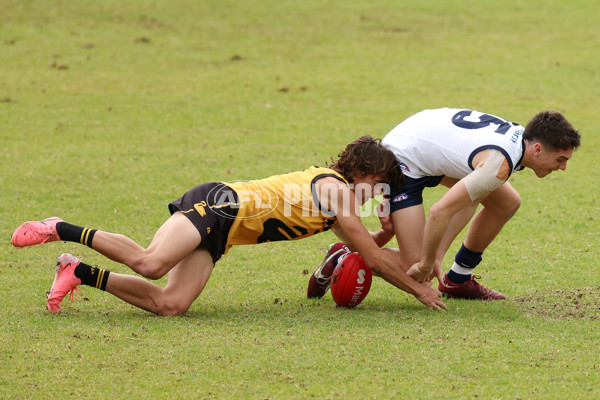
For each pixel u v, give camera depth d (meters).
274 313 19.45
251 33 69.44
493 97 51.09
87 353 16.28
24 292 20.86
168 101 48.41
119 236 18.69
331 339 17.28
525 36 71.69
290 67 58.59
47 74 53.31
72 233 18.58
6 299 20.22
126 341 17.00
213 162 36.78
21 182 32.94
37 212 29.20
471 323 18.64
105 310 19.50
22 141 39.25
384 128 43.50
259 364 15.79
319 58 61.78
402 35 70.69
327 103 48.97
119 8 74.75
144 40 64.31
